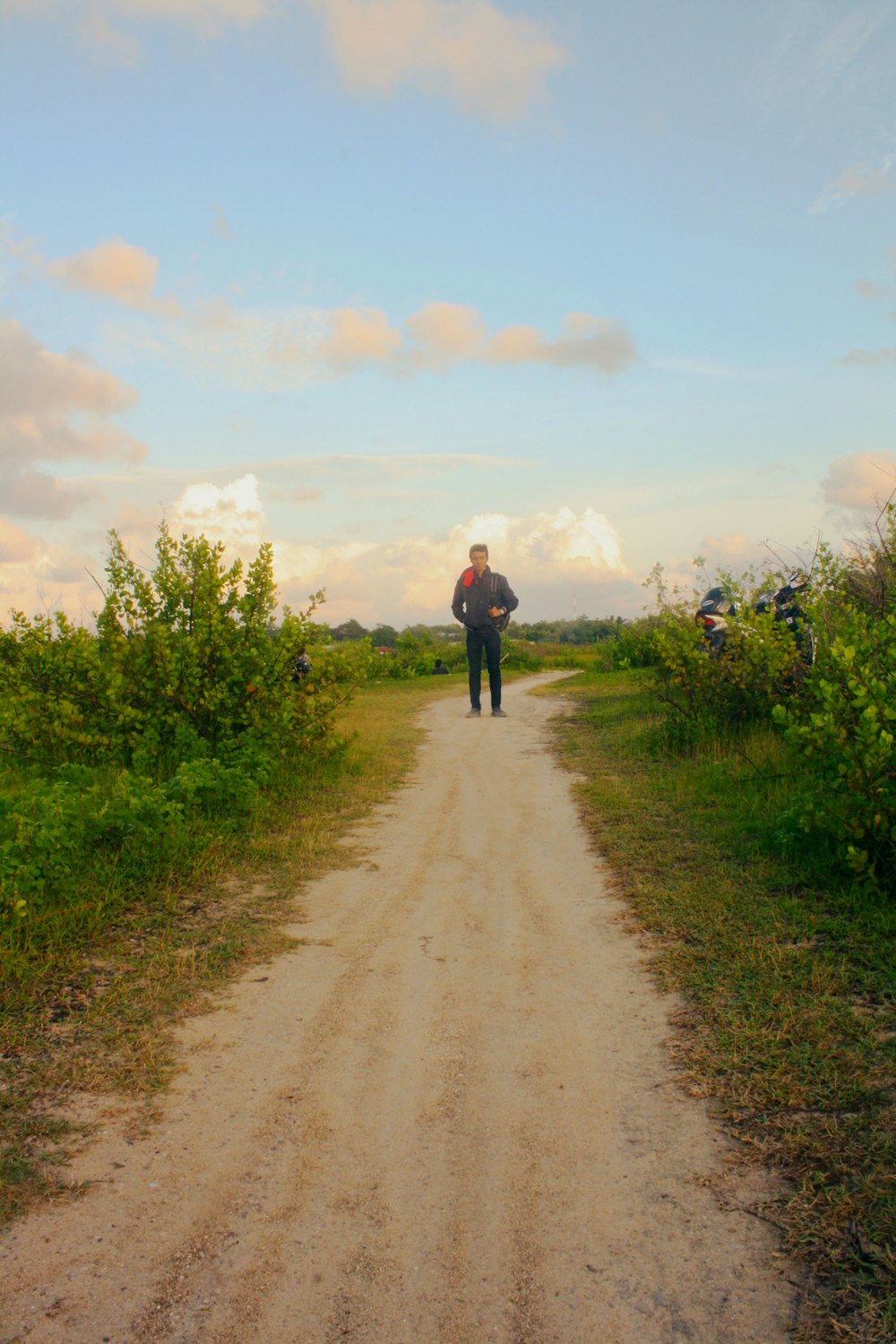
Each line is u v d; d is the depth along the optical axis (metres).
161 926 4.55
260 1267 2.18
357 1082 3.08
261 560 8.52
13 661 7.93
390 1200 2.44
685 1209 2.36
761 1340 1.92
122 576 8.32
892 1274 2.05
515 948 4.32
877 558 8.05
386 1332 1.98
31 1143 2.67
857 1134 2.58
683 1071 3.06
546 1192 2.46
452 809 7.48
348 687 9.10
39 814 5.04
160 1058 3.22
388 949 4.33
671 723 9.45
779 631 8.83
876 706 4.67
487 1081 3.08
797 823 5.06
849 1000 3.41
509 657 33.88
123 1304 2.05
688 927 4.35
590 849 6.02
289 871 5.59
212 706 7.98
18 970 3.77
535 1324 1.99
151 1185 2.49
